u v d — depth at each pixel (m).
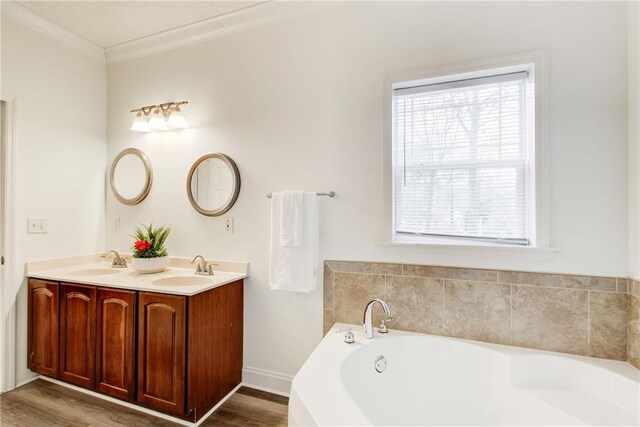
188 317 1.73
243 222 2.25
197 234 2.40
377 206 1.91
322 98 2.05
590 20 1.54
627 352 1.47
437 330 1.77
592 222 1.53
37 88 2.31
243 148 2.26
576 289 1.55
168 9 2.18
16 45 2.19
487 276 1.69
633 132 1.44
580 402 1.41
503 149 1.73
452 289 1.75
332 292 1.99
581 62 1.55
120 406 1.93
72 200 2.53
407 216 1.91
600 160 1.52
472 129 1.79
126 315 1.89
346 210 1.98
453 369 1.65
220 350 1.98
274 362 2.14
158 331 1.80
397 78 1.87
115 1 2.10
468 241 1.79
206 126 2.39
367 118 1.95
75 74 2.55
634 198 1.44
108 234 2.76
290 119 2.13
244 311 2.23
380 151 1.91
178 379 1.74
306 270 1.94
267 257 2.18
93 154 2.69
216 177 2.32
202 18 2.28
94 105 2.69
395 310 1.85
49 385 2.17
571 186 1.56
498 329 1.67
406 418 1.62
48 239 2.38
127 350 1.88
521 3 1.65
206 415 1.85
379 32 1.93
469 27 1.74
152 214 2.58
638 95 1.40
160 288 1.80
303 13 2.10
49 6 2.14
